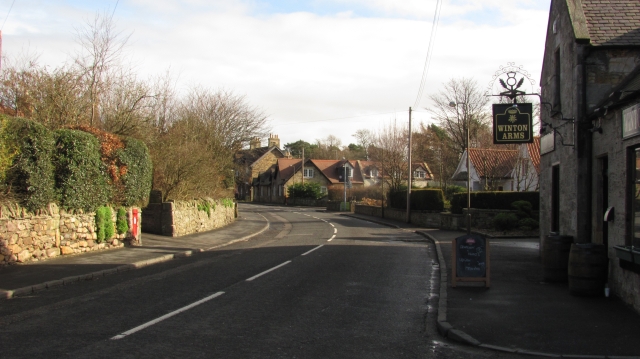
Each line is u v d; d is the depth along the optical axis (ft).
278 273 41.39
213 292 33.01
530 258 48.88
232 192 130.62
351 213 173.78
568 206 38.93
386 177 169.17
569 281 32.12
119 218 58.39
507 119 39.04
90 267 42.57
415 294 33.63
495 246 59.88
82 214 52.08
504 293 32.63
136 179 61.77
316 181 266.16
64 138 49.08
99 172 54.39
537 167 116.06
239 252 58.80
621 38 35.68
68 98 62.95
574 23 36.55
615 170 30.71
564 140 39.78
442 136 207.21
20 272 39.11
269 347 21.08
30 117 60.29
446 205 124.88
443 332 24.09
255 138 135.13
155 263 48.65
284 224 120.67
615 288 30.81
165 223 74.28
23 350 19.97
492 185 132.77
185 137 87.20
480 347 21.84
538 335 23.32
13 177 42.63
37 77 61.41
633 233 28.53
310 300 30.83
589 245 31.24
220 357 19.58
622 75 35.24
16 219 42.60
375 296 32.63
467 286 35.04
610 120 31.58
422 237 81.87
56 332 22.81
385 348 21.57
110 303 29.48
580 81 35.40
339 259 50.96
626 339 22.59
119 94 74.54
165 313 26.89
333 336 23.13
